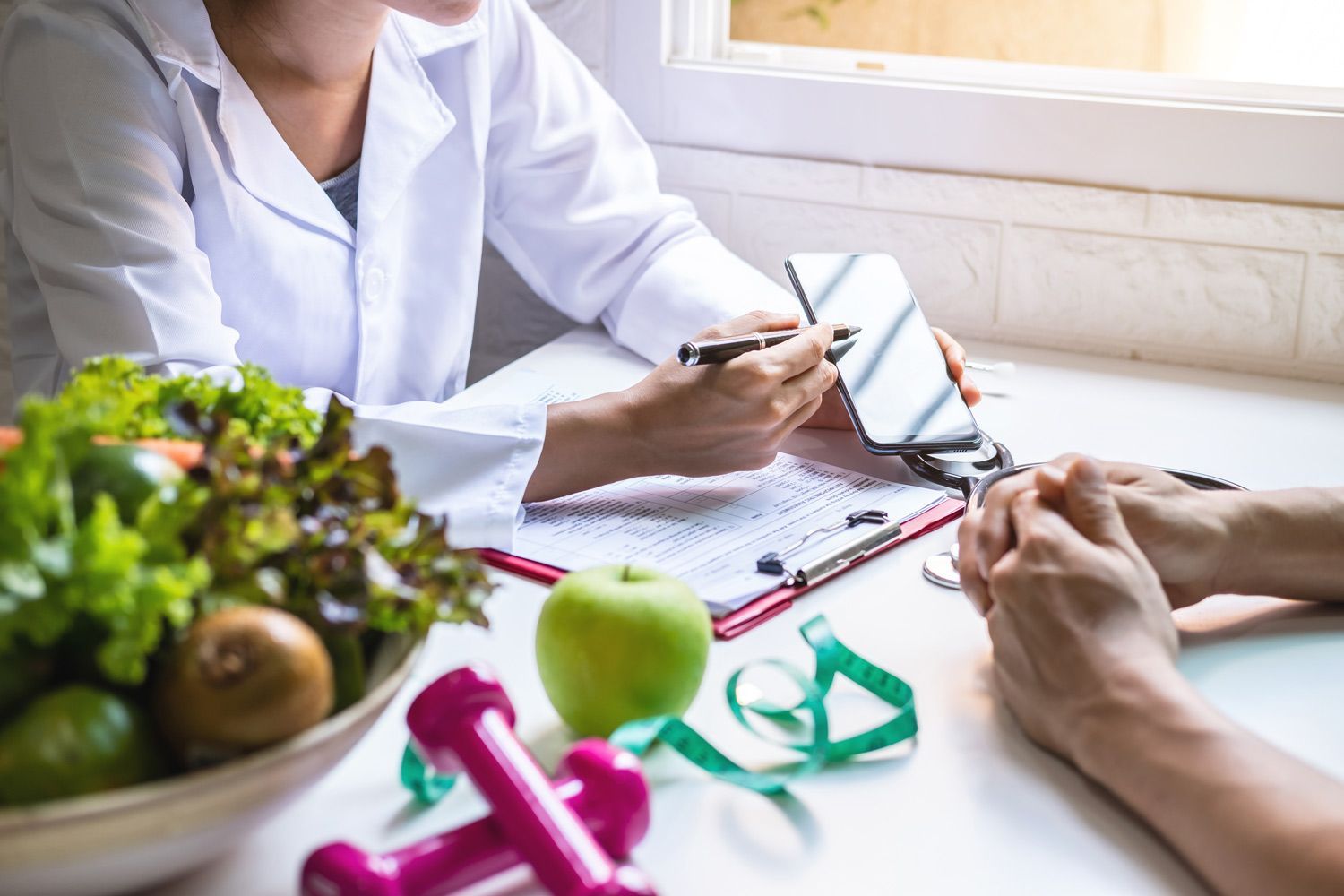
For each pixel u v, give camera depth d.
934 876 0.55
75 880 0.44
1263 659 0.73
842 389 1.04
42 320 1.22
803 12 1.67
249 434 0.61
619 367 1.29
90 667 0.46
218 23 1.12
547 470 0.94
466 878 0.50
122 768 0.44
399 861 0.49
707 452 0.96
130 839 0.43
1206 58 1.48
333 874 0.48
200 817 0.45
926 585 0.83
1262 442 1.12
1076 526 0.71
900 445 1.01
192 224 1.06
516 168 1.40
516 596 0.80
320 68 1.15
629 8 1.52
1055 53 1.57
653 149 1.57
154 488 0.50
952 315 1.48
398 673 0.52
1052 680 0.64
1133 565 0.68
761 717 0.68
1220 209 1.32
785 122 1.49
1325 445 1.11
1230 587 0.77
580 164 1.39
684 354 0.95
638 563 0.84
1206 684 0.71
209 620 0.46
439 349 1.29
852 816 0.59
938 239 1.46
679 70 1.53
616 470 0.95
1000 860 0.56
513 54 1.36
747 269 1.34
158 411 0.62
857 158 1.47
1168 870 0.55
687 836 0.57
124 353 0.97
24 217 1.06
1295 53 1.42
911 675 0.72
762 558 0.84
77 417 0.51
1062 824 0.58
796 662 0.73
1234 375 1.33
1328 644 0.75
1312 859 0.50
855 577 0.85
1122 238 1.37
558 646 0.63
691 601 0.65
